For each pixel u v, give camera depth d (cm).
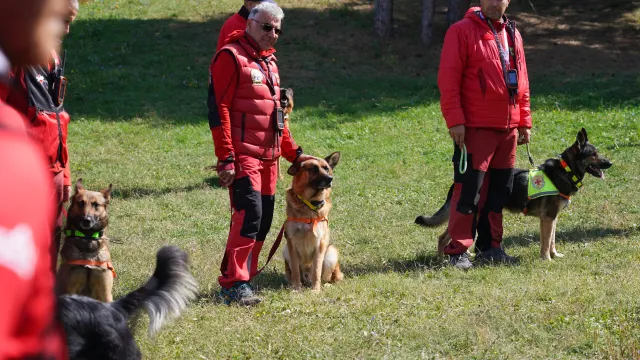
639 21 2659
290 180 1309
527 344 515
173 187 1241
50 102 484
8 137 114
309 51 2370
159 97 2002
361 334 539
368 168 1395
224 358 500
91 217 555
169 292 387
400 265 802
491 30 745
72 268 559
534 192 808
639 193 1139
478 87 743
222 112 619
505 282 695
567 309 582
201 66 2238
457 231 777
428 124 1753
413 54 2384
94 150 1544
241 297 639
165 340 527
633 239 881
